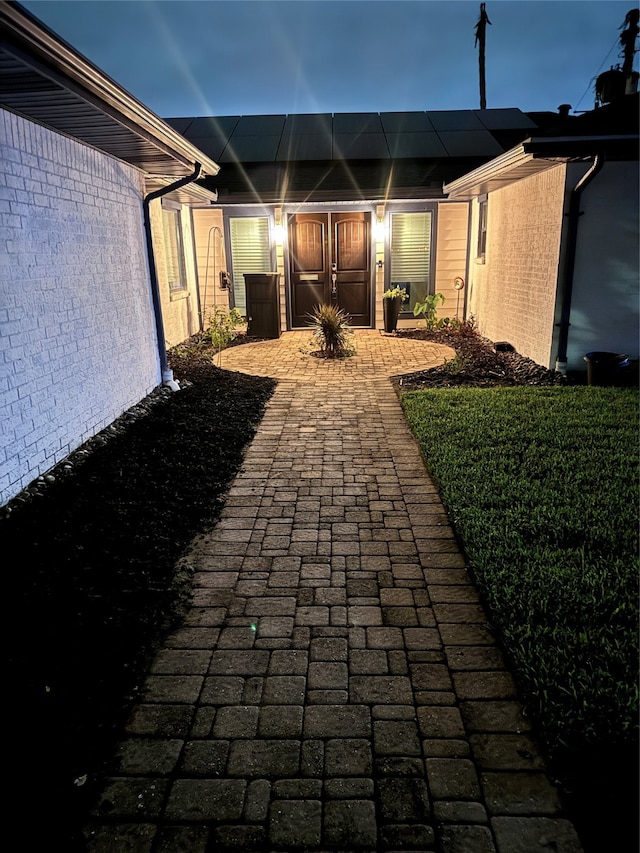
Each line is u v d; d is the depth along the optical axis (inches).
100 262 203.9
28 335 155.8
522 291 322.0
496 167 271.3
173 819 68.4
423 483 165.6
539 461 172.1
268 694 87.7
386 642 99.0
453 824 67.4
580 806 68.6
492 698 86.2
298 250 441.1
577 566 115.9
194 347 382.9
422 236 444.8
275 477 171.2
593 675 85.7
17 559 120.2
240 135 542.3
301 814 68.8
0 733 78.9
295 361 340.8
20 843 65.0
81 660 93.0
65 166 177.6
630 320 276.5
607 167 257.8
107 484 160.6
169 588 114.1
